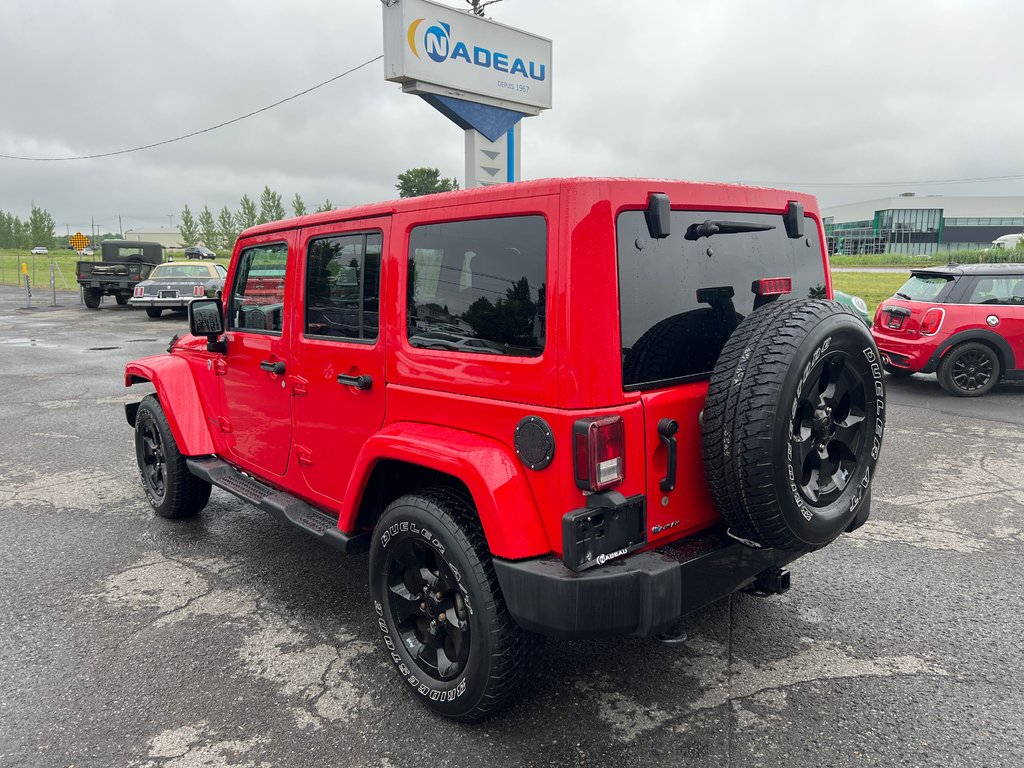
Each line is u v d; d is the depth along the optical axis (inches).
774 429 90.1
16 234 5595.5
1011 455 252.5
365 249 120.8
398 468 119.6
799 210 119.1
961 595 149.7
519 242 96.0
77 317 863.7
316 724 111.0
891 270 2160.4
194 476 189.5
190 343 188.5
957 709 111.8
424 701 111.8
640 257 95.8
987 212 4761.3
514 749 104.2
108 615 146.1
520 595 93.7
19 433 303.3
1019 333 345.1
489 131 487.8
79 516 203.9
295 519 136.6
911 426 295.9
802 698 115.2
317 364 132.3
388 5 430.0
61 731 109.6
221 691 119.8
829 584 155.0
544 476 94.0
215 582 161.0
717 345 107.7
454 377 104.7
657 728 108.3
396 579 116.5
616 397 92.5
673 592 94.5
